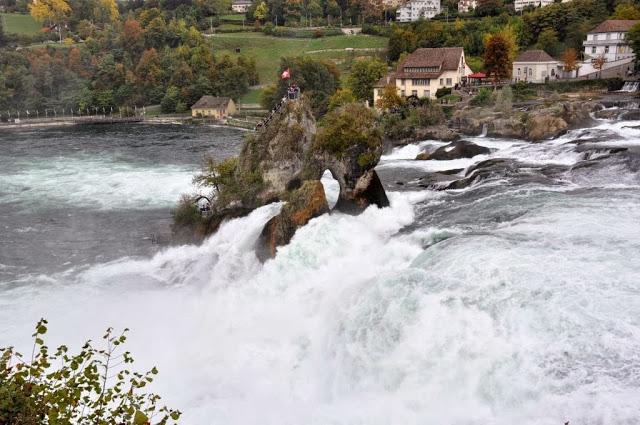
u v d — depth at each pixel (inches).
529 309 865.5
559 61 4781.0
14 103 6998.0
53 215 2198.6
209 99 6648.6
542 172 1839.3
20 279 1573.6
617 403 668.1
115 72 7485.2
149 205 2303.2
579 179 1690.5
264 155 1788.9
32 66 7253.9
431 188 1956.2
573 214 1295.5
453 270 1033.5
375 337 971.9
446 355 859.4
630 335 771.4
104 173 2989.7
